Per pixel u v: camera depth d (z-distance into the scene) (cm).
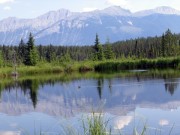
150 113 2241
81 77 5753
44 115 2428
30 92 3869
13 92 3934
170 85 3744
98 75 6069
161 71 6194
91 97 3200
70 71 8269
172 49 10650
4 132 1967
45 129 1941
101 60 9738
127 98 2997
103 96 3212
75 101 3012
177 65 7475
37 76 6775
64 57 10012
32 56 9294
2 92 3972
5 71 7531
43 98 3341
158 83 4009
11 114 2547
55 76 6475
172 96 2958
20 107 2856
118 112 2306
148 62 8200
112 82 4497
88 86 4153
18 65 8975
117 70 7738
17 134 1906
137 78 4881
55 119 2233
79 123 1781
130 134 1666
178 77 4659
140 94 3198
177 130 1750
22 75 7512
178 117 2078
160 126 1848
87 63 8669
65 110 2556
